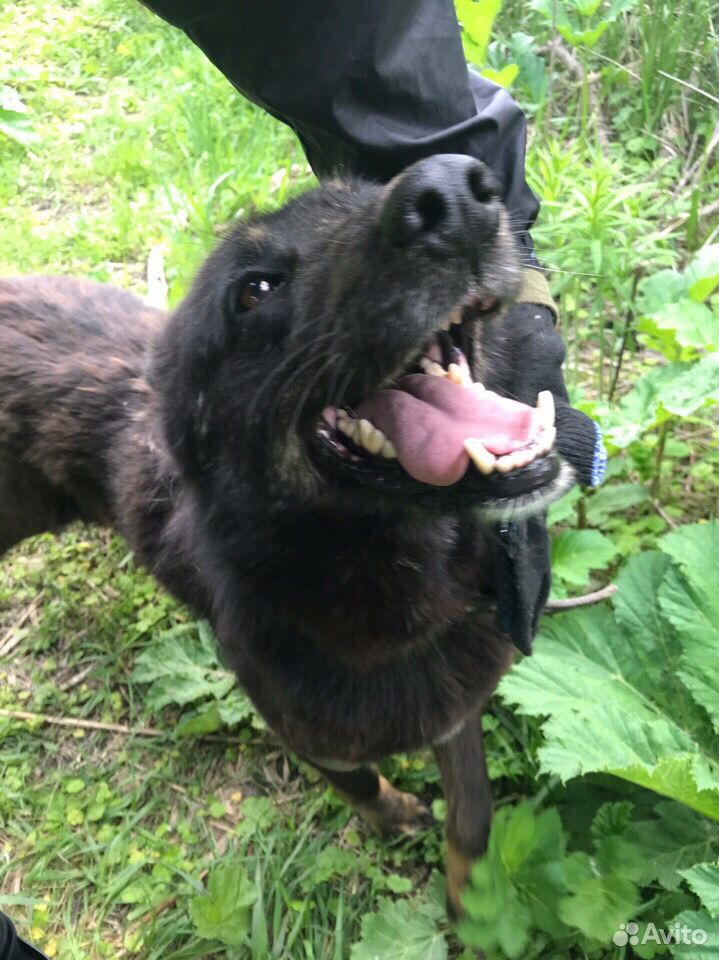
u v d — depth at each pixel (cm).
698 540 46
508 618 37
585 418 39
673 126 85
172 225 81
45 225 92
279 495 34
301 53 37
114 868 49
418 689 39
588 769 38
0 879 49
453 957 42
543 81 81
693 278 57
